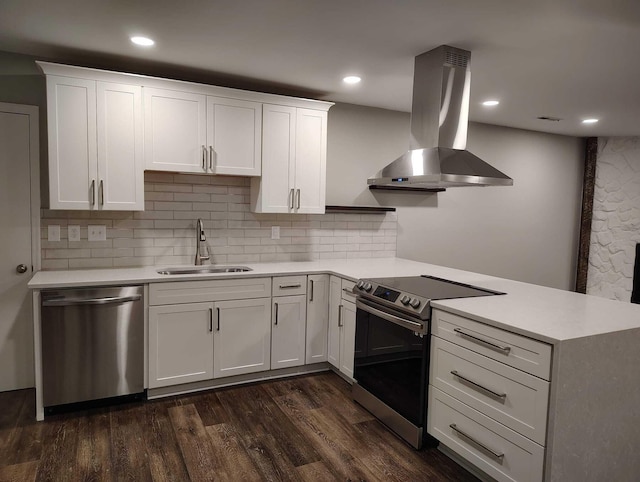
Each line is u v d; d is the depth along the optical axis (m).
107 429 2.61
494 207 5.01
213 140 3.29
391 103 4.11
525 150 5.16
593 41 2.48
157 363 2.98
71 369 2.76
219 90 3.28
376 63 3.01
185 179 3.53
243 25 2.43
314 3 2.14
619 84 3.26
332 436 2.60
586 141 5.58
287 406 2.97
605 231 5.46
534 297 2.53
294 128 3.59
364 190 4.28
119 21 2.41
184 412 2.85
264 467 2.28
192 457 2.35
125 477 2.17
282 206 3.60
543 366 1.79
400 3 2.11
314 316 3.48
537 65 2.91
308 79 3.42
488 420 2.05
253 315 3.25
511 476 1.95
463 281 3.05
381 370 2.79
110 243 3.33
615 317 2.10
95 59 3.07
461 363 2.21
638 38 2.41
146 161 3.10
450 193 4.72
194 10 2.26
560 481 1.81
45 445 2.42
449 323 2.28
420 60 2.82
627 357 1.95
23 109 3.05
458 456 2.35
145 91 3.06
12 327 3.13
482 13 2.19
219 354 3.17
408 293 2.57
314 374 3.54
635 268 5.21
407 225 4.51
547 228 5.43
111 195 3.02
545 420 1.79
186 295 3.03
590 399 1.85
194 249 3.60
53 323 2.69
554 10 2.12
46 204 3.15
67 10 2.28
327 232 4.12
